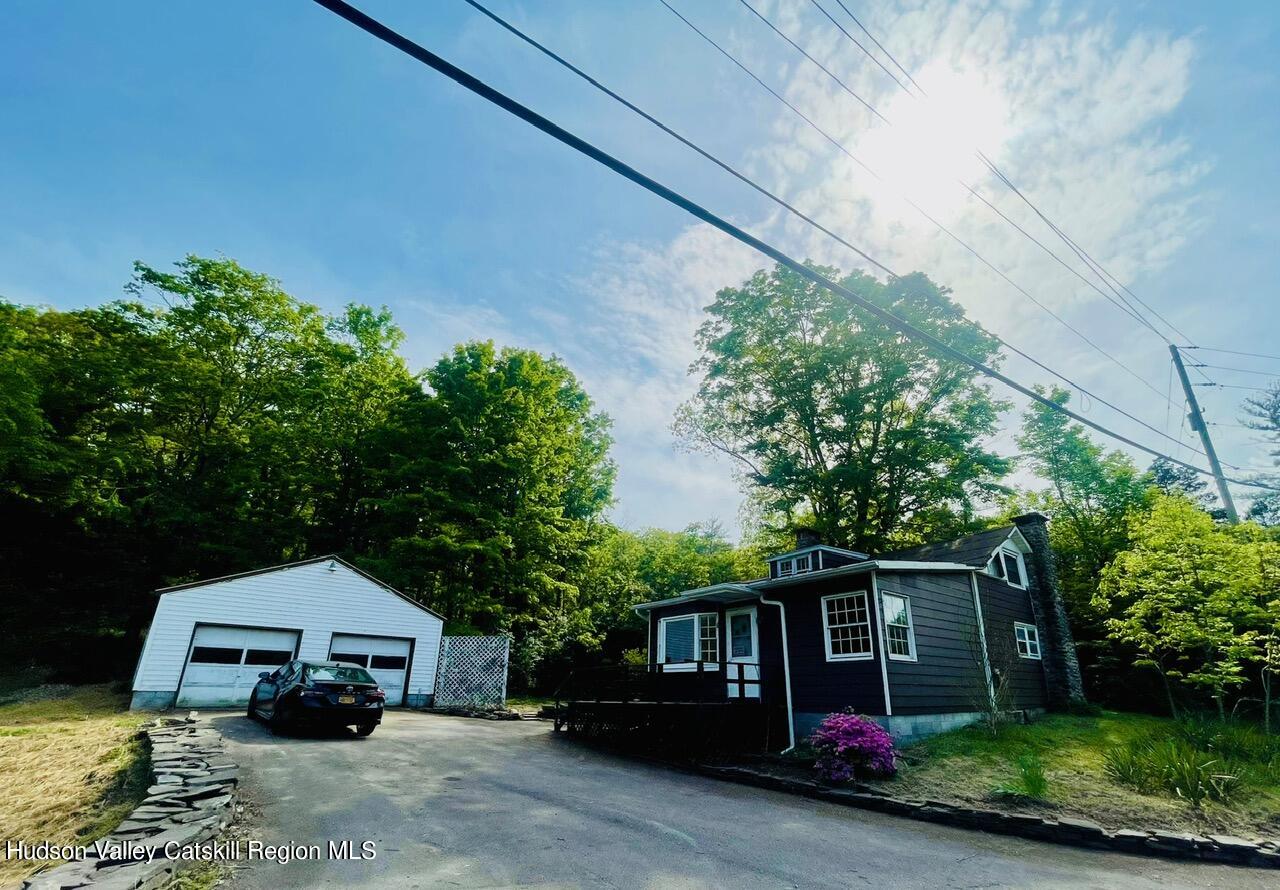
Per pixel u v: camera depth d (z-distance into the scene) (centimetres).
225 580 1775
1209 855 664
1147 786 888
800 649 1373
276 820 607
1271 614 1230
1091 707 1633
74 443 2369
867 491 2630
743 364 2973
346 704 1152
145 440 2592
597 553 3253
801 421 2898
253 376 2923
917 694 1245
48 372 2278
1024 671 1622
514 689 2648
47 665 2112
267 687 1334
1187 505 1422
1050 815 778
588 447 3619
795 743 1297
